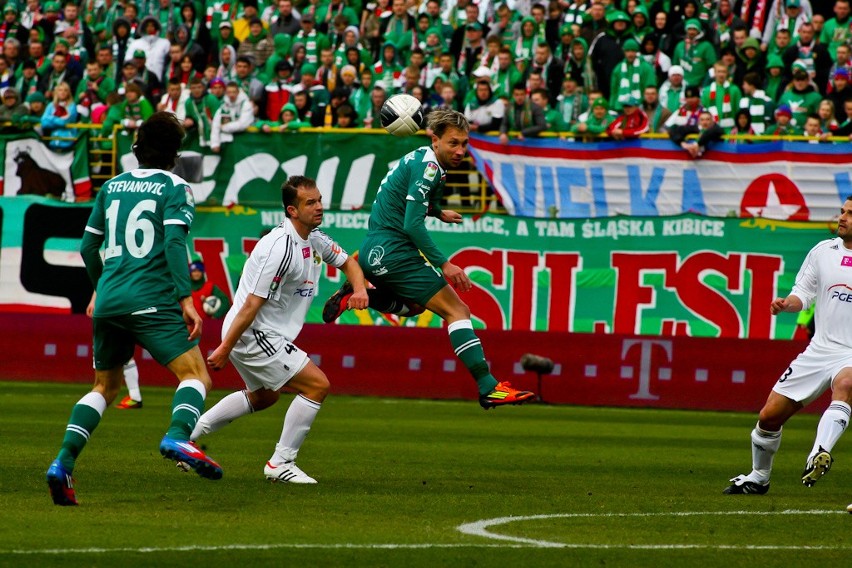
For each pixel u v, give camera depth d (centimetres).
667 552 1845
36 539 1830
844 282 2508
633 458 3450
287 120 6100
